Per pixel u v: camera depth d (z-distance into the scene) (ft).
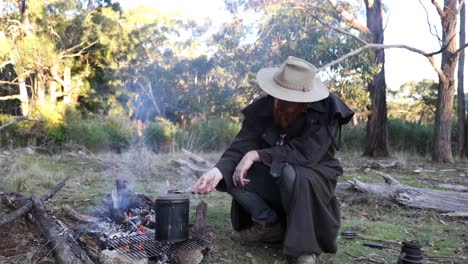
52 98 59.26
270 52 41.88
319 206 7.13
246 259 7.88
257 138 8.23
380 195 14.08
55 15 59.41
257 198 7.91
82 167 20.98
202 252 7.77
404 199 13.56
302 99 7.17
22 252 7.34
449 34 32.37
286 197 7.16
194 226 8.55
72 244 7.32
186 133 38.24
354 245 9.22
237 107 62.80
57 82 63.46
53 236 7.48
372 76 34.96
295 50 36.68
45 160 23.20
